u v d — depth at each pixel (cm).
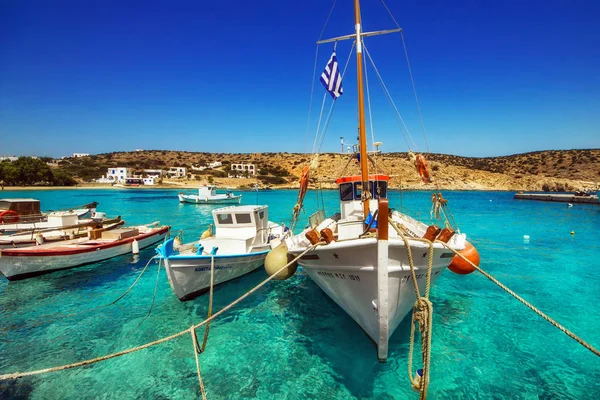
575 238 2155
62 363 720
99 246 1488
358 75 864
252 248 1263
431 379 646
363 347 768
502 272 1359
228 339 810
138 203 5138
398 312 695
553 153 13012
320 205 4869
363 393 616
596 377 653
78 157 15638
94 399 607
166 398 609
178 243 1179
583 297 1073
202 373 680
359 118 851
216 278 1100
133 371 689
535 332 833
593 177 9919
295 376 668
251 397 609
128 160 15075
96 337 830
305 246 858
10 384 648
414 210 3925
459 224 2814
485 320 900
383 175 1029
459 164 12256
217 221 1331
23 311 991
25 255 1258
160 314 962
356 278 677
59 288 1189
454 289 1149
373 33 882
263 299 1052
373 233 687
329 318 912
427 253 671
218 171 12794
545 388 621
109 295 1122
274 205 4975
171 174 12281
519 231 2442
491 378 649
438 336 812
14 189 7906
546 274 1331
